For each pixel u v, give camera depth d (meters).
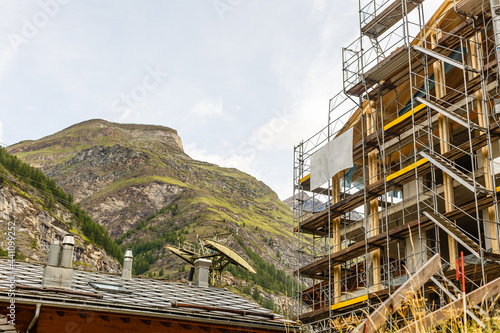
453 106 26.12
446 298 20.14
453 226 22.39
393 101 31.89
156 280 22.47
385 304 6.06
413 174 27.05
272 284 127.00
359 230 32.84
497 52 21.66
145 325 16.70
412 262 25.98
